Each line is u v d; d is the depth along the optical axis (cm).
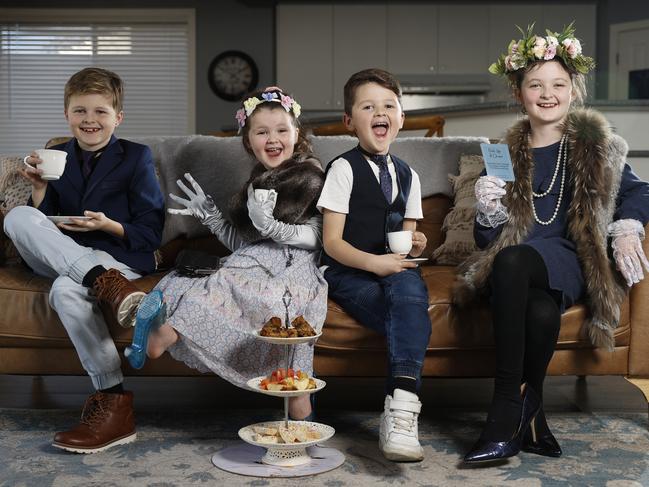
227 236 235
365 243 213
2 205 257
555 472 177
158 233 236
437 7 782
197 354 200
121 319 196
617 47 767
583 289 210
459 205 261
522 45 221
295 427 188
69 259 204
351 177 214
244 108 229
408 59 786
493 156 214
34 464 183
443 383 278
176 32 802
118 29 802
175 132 806
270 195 211
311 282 213
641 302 220
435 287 219
